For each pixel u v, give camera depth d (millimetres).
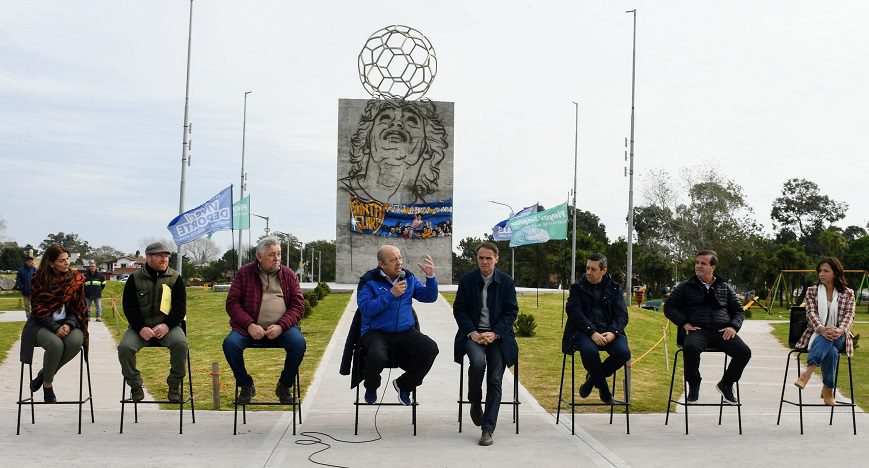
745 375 14797
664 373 14516
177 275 9008
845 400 11695
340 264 39750
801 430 8945
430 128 40312
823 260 9547
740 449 8047
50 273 8664
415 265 39969
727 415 10016
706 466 7328
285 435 8484
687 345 9055
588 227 93312
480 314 8875
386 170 40094
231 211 28375
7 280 55562
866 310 54719
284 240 133250
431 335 18953
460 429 8852
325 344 17125
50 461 7223
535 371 13859
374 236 39938
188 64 33031
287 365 8734
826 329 9094
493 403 8391
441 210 40125
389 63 40250
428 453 7746
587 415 9930
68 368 13984
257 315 8789
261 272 8898
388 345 8688
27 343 8617
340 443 8148
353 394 11266
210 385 12062
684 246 71312
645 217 83562
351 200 39906
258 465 7156
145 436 8352
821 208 98688
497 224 41938
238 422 9164
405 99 40312
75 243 163125
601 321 9125
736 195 71375
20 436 8273
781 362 17750
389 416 9727
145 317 8836
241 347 8586
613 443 8281
